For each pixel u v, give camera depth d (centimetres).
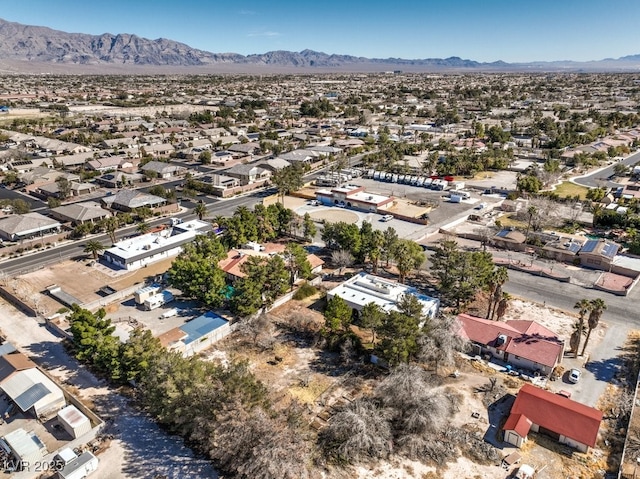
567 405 5519
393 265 10138
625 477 4859
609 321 7850
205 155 19550
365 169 18712
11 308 8325
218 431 4778
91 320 6656
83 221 12031
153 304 8219
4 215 12925
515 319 7888
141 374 5984
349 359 6738
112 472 4959
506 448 5272
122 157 19300
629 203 13375
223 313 8038
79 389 6269
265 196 15412
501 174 18100
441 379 6412
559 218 12388
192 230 11412
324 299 8600
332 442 5284
